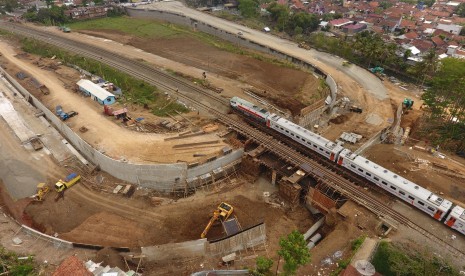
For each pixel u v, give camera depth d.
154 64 97.69
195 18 143.12
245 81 90.69
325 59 104.06
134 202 55.94
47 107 73.88
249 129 68.19
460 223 44.34
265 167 60.38
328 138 68.94
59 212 53.50
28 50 106.31
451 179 56.16
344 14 157.50
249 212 54.41
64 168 62.03
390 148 64.81
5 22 133.62
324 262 42.44
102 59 98.69
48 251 44.81
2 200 55.59
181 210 54.53
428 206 47.25
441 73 87.44
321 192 52.88
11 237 46.50
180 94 81.06
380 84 90.44
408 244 43.91
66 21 139.75
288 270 35.59
